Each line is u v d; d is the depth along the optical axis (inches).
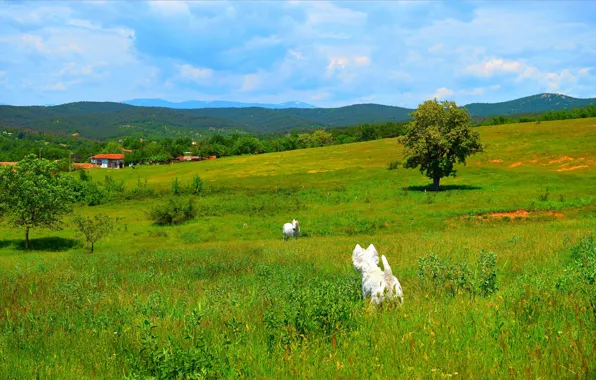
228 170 4033.0
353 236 1416.1
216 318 344.2
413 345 228.8
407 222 1681.8
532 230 1078.4
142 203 2628.0
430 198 2052.2
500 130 4055.1
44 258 1088.2
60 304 469.4
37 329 367.2
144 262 844.0
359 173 3250.5
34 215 1641.2
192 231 1809.8
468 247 771.4
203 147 7239.2
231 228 1820.9
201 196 2760.8
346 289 372.2
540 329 237.3
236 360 235.6
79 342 321.4
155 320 355.3
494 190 2187.5
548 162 2844.5
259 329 305.6
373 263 353.4
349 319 283.1
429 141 2210.9
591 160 2755.9
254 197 2581.2
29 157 1690.5
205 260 824.3
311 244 1130.7
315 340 248.1
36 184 1653.5
